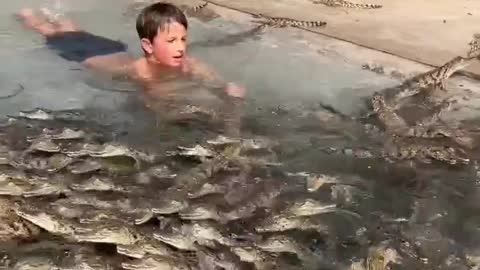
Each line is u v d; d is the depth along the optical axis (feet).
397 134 4.62
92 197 3.86
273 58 5.78
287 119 4.81
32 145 4.38
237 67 5.59
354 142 4.52
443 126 4.73
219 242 3.51
